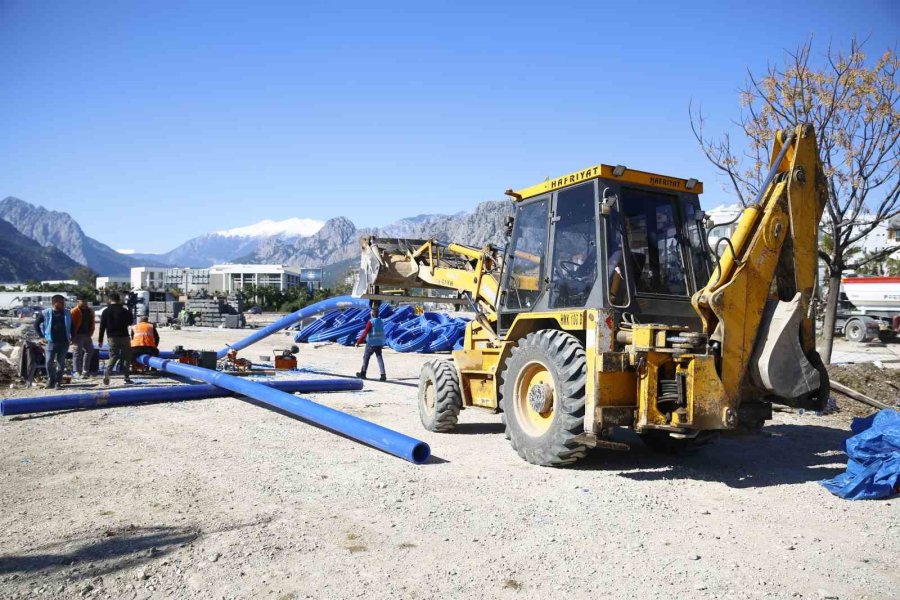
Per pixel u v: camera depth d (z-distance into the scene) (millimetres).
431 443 7590
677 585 3771
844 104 10070
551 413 6559
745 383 6172
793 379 6008
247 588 3648
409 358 18609
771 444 7844
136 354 13586
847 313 28234
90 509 4945
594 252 6477
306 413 7996
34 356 11562
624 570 3975
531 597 3598
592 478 6109
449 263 9852
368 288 10203
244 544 4266
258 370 14234
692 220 7098
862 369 11359
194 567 3900
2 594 3521
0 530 4473
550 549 4297
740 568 4027
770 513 5125
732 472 6441
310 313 15289
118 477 5871
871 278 29734
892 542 4496
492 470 6324
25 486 5562
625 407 6039
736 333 5938
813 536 4609
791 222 6215
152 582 3699
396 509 5055
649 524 4828
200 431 8000
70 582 3676
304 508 5047
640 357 5930
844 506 5309
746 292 6016
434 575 3857
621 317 6312
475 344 8719
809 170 6348
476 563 4047
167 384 11984
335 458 6684
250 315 65125
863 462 5879
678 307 6711
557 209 7047
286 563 3992
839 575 3932
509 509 5109
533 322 7277
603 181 6504
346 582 3744
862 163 10102
